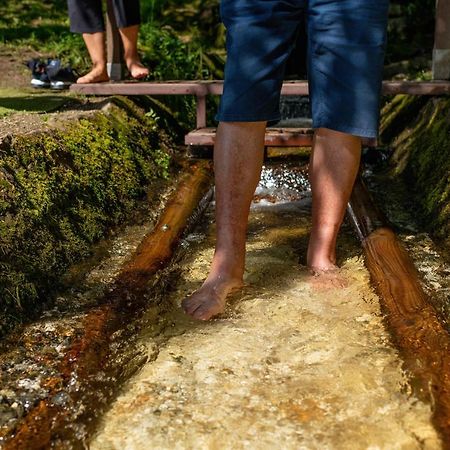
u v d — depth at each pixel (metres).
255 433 1.33
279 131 3.44
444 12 3.45
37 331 1.74
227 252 1.85
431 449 1.28
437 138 2.97
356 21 1.77
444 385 1.46
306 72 1.96
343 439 1.30
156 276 2.06
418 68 4.86
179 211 2.67
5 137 2.29
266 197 2.98
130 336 1.72
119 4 3.63
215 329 1.72
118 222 2.51
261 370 1.54
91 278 2.06
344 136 1.90
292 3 1.75
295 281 1.97
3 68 4.23
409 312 1.77
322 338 1.67
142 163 3.06
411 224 2.55
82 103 3.48
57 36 5.09
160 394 1.46
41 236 2.06
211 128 3.64
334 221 2.00
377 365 1.54
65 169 2.44
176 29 5.79
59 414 1.42
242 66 1.74
